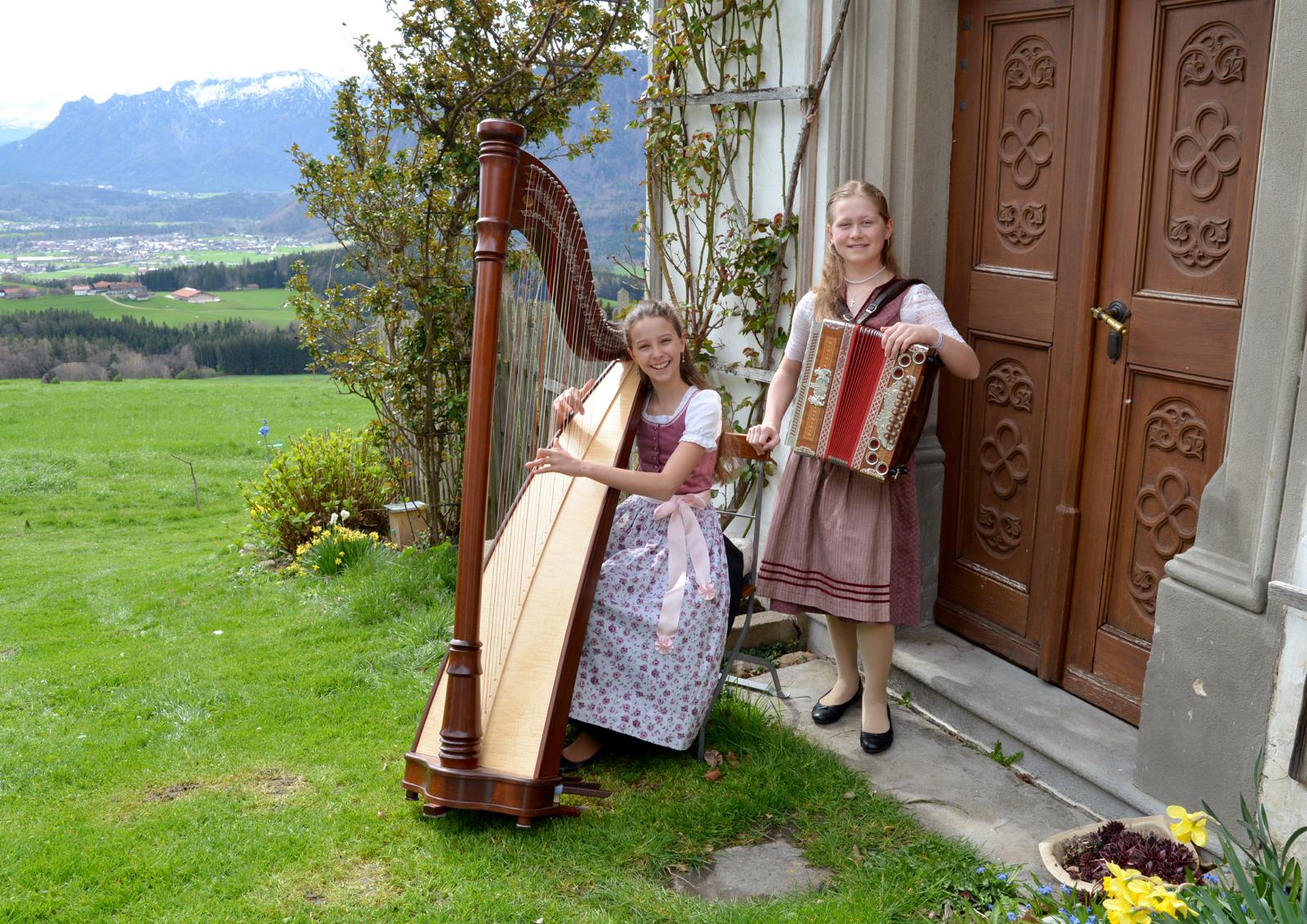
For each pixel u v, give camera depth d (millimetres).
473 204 5039
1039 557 3141
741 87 3996
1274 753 2104
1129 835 2266
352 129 5008
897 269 2918
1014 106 3090
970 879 2326
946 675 3199
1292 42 1972
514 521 3131
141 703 3473
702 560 2861
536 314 4461
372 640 4094
